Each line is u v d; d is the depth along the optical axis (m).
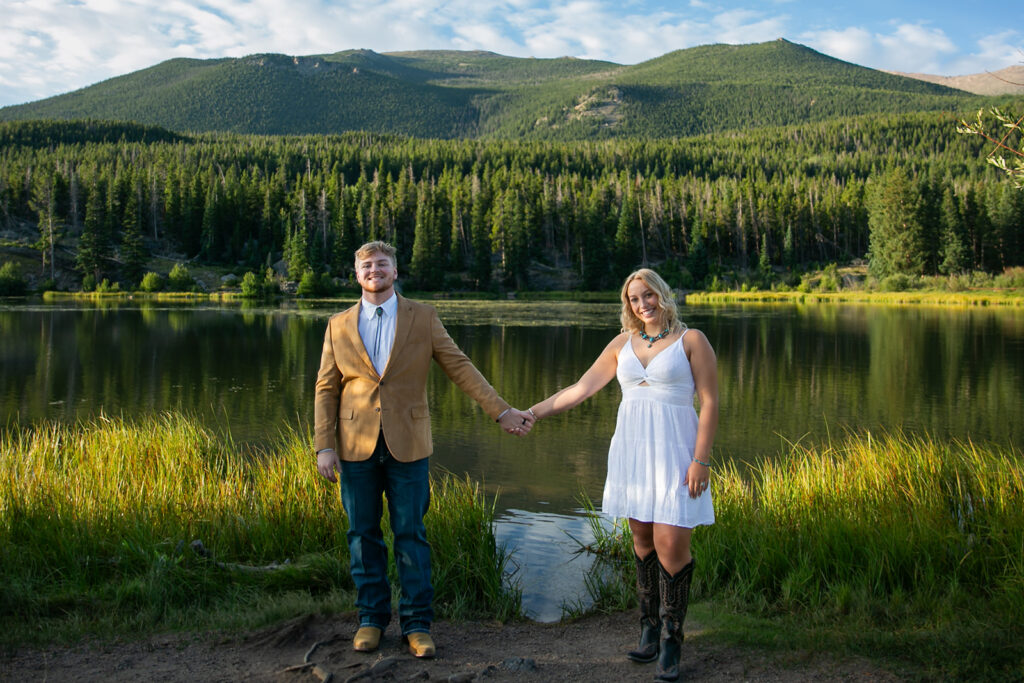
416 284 82.38
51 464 6.39
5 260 72.25
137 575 4.11
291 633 3.46
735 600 4.08
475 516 4.84
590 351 22.97
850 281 79.69
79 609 3.72
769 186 109.81
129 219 73.81
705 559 4.59
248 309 46.62
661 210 99.75
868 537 4.47
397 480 3.38
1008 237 74.38
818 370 18.66
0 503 4.80
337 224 84.38
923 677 2.97
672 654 3.05
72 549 4.30
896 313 43.75
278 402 13.73
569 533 6.23
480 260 82.94
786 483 5.84
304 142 146.62
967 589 4.05
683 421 3.21
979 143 158.88
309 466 5.98
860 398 14.54
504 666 3.14
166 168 103.31
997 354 22.05
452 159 130.50
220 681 2.97
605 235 92.75
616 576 4.95
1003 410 13.30
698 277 86.62
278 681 2.97
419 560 3.39
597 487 7.99
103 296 63.44
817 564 4.35
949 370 18.59
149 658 3.21
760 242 97.19
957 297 57.22
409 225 95.38
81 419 11.95
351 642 3.40
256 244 88.12
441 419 12.11
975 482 5.47
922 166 134.75
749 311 46.91
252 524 4.92
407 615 3.36
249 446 9.89
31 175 95.38
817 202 103.00
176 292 69.81
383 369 3.36
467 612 4.10
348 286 76.12
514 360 20.58
